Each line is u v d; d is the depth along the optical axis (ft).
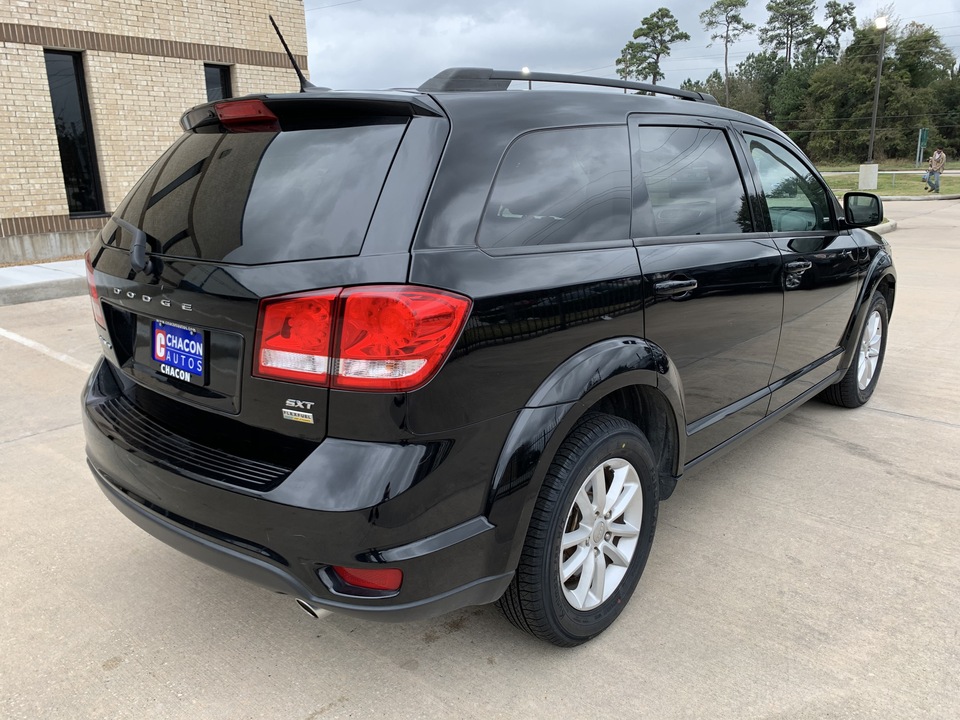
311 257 5.75
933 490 11.27
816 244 11.57
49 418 14.28
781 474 11.88
